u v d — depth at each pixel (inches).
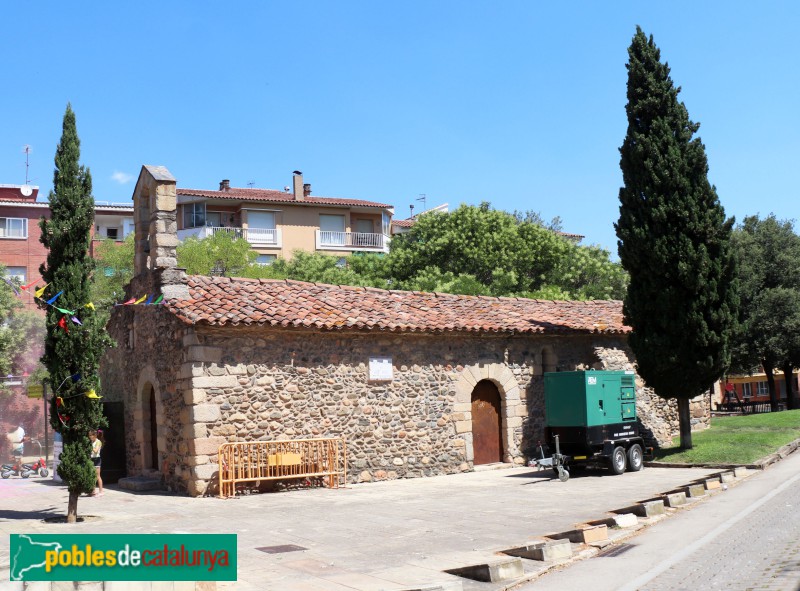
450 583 302.8
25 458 1114.1
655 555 350.9
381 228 2043.6
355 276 1451.8
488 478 700.7
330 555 364.5
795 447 805.9
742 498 520.1
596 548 379.2
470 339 775.1
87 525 461.4
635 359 864.9
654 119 778.8
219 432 607.2
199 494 592.1
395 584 304.8
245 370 627.2
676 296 760.3
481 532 419.5
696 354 759.7
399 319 719.7
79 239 503.8
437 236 1501.0
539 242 1493.6
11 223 1467.8
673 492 530.0
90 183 512.7
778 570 302.4
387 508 518.3
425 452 723.4
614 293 1472.7
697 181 772.6
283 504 546.6
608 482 641.0
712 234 762.2
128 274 1253.7
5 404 1175.6
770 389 1555.1
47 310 494.9
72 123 508.7
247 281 724.7
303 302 700.0
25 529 448.8
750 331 1471.5
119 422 761.6
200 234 1792.6
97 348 497.4
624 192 792.9
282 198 1927.9
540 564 347.3
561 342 848.9
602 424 698.8
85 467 480.7
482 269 1457.9
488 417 795.4
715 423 994.1
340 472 663.1
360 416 685.9
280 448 629.6
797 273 1510.8
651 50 795.4
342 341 685.3
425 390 733.3
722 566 318.0
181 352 624.4
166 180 690.2
